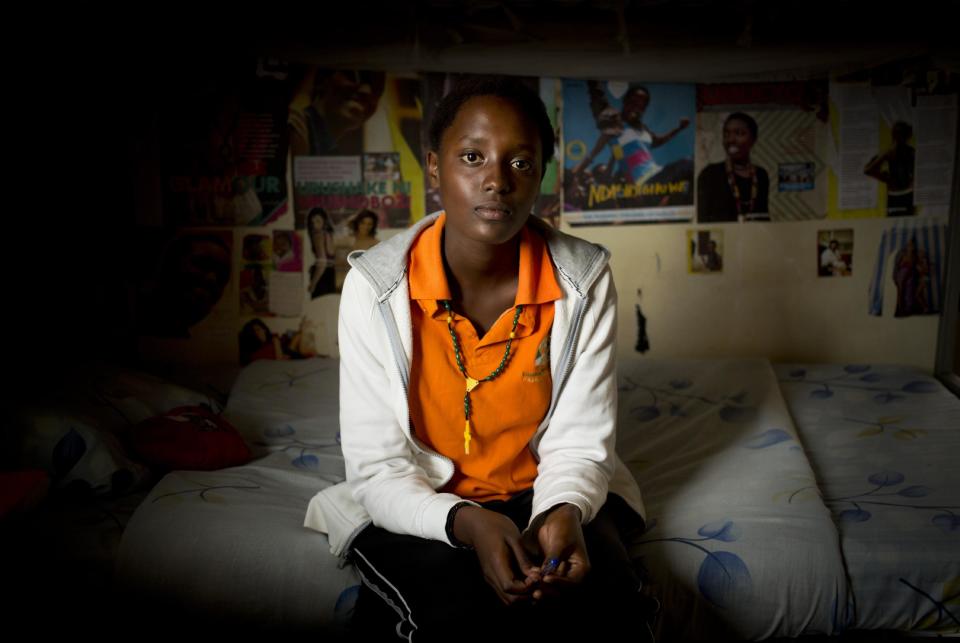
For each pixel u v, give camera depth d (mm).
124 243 2541
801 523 1420
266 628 1340
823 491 1635
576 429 1253
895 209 2553
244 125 2521
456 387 1213
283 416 2062
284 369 2422
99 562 1395
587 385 1251
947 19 2033
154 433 1706
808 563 1334
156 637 1364
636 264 2629
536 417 1262
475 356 1209
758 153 2555
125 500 1594
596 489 1182
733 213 2588
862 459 1792
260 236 2584
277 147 2541
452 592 1048
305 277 2613
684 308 2652
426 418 1236
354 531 1257
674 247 2615
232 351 2637
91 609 1388
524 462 1315
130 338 2605
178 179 2533
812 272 2605
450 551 1125
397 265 1202
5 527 1226
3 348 2215
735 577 1322
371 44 2129
